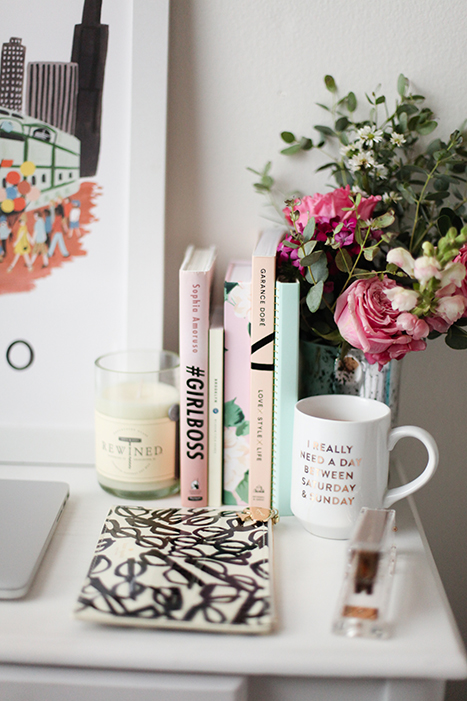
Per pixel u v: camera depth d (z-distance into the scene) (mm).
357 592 424
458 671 391
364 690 427
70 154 648
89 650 400
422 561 505
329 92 643
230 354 575
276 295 546
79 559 504
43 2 624
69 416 698
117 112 639
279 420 565
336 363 588
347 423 498
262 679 430
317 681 429
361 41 628
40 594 458
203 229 686
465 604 784
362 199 562
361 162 586
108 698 404
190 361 566
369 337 508
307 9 622
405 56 630
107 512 578
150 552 486
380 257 632
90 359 688
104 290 674
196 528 528
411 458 745
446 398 722
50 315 680
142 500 604
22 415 698
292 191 672
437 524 762
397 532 550
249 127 656
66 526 552
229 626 408
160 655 397
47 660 399
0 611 437
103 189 654
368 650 401
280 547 521
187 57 638
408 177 619
